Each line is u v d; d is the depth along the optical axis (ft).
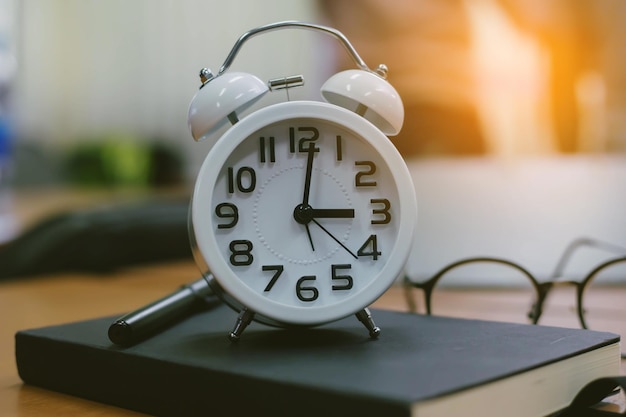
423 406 1.17
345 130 1.57
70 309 2.55
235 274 1.52
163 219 3.87
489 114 7.09
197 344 1.53
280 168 1.56
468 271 2.89
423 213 4.10
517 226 3.68
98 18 8.77
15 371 1.80
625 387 1.32
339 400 1.22
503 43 7.05
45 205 6.06
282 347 1.48
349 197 1.57
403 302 2.49
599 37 6.88
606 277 2.74
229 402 1.34
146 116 8.80
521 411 1.31
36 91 8.69
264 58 8.01
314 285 1.54
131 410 1.50
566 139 6.93
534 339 1.50
